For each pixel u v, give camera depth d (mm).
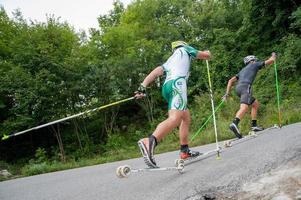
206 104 16156
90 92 17984
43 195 5215
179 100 4152
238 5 22109
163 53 19016
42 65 16938
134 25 21797
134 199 3537
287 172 3176
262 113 13797
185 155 4656
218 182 3420
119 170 3855
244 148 5133
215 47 19531
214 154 5281
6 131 16516
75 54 18250
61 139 18344
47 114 16547
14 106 16766
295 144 4234
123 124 19891
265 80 16344
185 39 22078
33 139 18562
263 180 3146
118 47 19609
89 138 18438
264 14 17797
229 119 14133
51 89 16562
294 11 15906
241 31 18547
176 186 3645
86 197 4254
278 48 17000
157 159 7449
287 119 11758
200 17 21875
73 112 17688
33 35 18688
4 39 19516
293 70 15602
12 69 16750
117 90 17938
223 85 18531
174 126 4082
